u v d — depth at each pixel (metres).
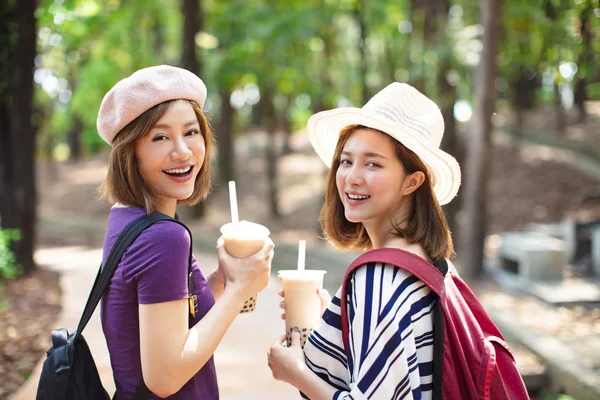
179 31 16.98
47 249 11.81
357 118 1.63
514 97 18.08
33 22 7.78
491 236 11.72
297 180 18.27
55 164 24.41
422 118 1.68
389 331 1.45
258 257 1.72
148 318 1.52
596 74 5.59
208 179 1.89
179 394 1.66
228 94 16.41
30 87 7.93
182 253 1.56
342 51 13.86
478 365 1.53
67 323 5.37
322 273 1.98
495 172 15.10
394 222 1.68
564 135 16.81
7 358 4.39
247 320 5.44
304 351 1.68
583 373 4.20
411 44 9.56
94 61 16.73
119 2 13.50
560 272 7.52
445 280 1.60
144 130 1.64
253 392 3.64
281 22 10.73
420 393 1.46
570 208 12.67
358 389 1.44
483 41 7.69
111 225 1.69
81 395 1.65
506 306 6.57
